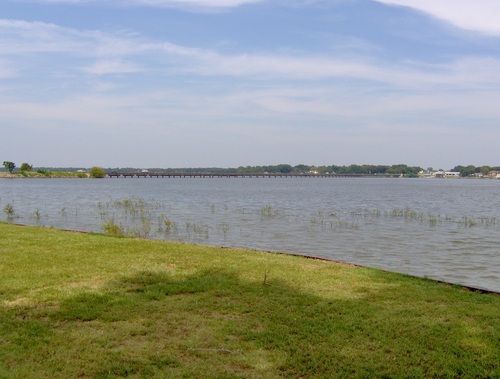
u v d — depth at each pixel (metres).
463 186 124.38
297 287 9.39
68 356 6.20
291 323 7.42
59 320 7.39
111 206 40.19
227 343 6.68
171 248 13.24
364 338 6.88
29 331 6.91
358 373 5.93
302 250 18.73
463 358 6.31
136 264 11.02
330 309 8.06
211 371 5.91
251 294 8.81
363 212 37.53
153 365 6.04
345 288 9.44
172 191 74.31
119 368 5.92
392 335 6.98
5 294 8.51
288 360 6.21
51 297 8.38
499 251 18.73
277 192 74.12
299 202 50.19
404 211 38.62
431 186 121.81
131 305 8.08
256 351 6.47
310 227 26.59
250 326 7.28
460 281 13.13
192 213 34.62
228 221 29.36
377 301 8.61
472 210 42.34
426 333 7.06
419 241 21.58
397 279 10.35
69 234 15.79
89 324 7.28
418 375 5.88
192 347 6.55
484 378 5.86
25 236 14.93
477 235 23.91
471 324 7.43
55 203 44.69
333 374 5.91
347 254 17.86
